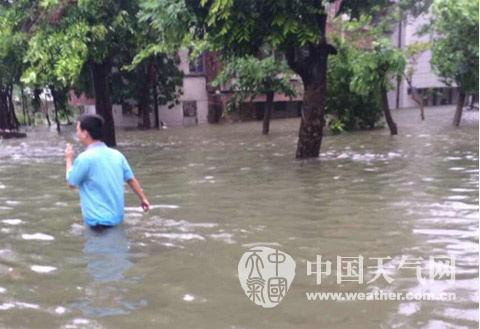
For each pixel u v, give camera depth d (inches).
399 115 989.2
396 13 525.7
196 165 399.5
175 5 352.8
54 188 311.9
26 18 498.0
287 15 344.8
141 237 202.4
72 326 128.8
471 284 150.3
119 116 995.3
